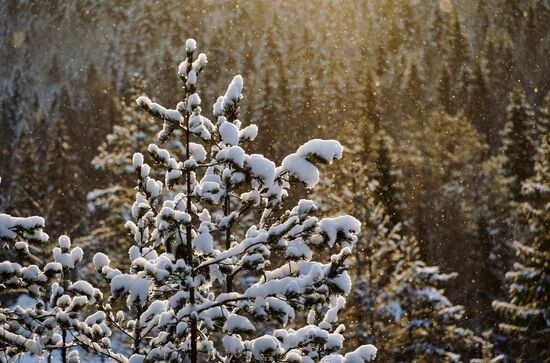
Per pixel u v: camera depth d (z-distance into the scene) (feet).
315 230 21.09
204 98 260.83
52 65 366.43
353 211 73.41
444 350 66.64
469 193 132.87
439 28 398.01
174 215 21.85
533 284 72.38
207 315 22.76
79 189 121.19
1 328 24.38
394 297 67.10
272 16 407.44
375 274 67.36
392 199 85.76
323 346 22.45
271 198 21.98
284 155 178.19
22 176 126.31
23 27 420.77
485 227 116.78
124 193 80.18
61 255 25.40
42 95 347.56
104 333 24.59
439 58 372.38
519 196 126.62
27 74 370.32
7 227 24.04
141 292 21.13
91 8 431.84
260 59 349.41
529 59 360.28
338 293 20.72
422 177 131.13
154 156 22.66
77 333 24.66
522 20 392.27
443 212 126.31
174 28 402.72
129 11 428.15
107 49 398.62
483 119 234.17
